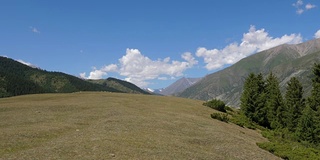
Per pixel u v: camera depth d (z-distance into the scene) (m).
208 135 38.56
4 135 28.44
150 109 57.78
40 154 22.61
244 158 29.78
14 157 21.69
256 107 76.94
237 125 59.44
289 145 41.62
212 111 70.88
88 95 84.81
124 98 77.31
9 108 50.75
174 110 60.72
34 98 74.62
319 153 39.12
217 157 27.95
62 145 25.52
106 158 22.53
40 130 31.61
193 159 25.62
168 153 26.20
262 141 44.84
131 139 29.88
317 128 58.22
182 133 37.50
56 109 50.47
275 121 76.25
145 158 23.77
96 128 34.34
